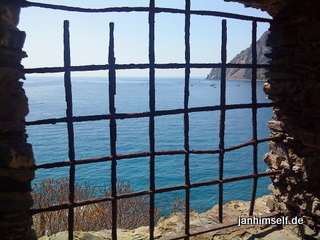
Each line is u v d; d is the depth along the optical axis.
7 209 2.73
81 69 3.02
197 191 14.35
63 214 5.85
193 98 77.12
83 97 79.19
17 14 2.72
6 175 2.69
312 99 3.55
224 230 4.01
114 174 3.25
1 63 2.61
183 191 14.02
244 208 4.70
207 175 17.67
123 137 30.16
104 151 24.23
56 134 29.03
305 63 3.64
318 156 3.59
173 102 66.75
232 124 36.75
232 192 14.42
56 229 5.54
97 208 6.05
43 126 33.81
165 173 18.03
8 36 2.62
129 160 20.48
